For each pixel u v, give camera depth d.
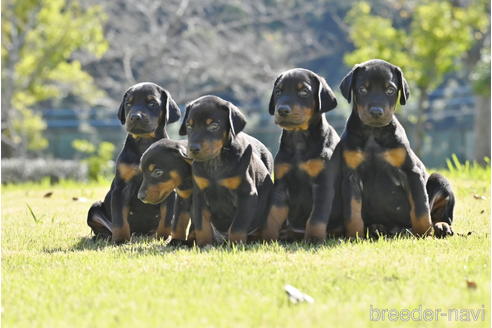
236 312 5.62
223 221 8.80
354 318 5.45
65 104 54.84
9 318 5.78
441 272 6.66
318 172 8.52
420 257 7.35
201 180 8.45
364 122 8.34
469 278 6.43
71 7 37.31
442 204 9.18
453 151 57.47
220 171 8.37
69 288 6.54
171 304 5.90
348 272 6.76
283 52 43.28
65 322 5.55
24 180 26.64
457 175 17.38
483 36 38.34
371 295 6.02
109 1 41.50
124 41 41.72
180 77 41.81
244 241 8.38
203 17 46.91
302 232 8.92
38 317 5.77
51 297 6.29
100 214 9.81
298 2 49.12
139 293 6.25
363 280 6.48
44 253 8.60
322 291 6.18
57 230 10.67
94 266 7.43
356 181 8.66
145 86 9.52
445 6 34.50
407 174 8.62
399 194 8.80
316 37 48.53
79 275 7.05
